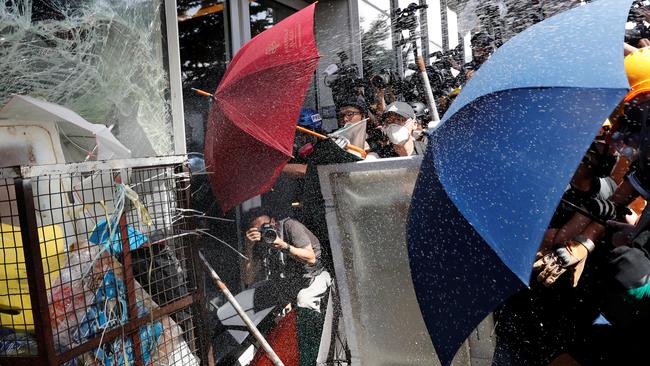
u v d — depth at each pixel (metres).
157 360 2.00
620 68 1.31
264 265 3.10
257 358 2.68
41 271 1.57
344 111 3.47
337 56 5.05
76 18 2.62
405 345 2.28
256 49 2.47
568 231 1.86
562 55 1.42
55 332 1.75
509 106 1.42
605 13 1.47
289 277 2.89
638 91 1.68
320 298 2.78
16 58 2.42
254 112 2.32
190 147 3.88
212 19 4.05
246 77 2.38
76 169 1.69
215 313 3.29
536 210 1.36
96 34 2.70
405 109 2.92
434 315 1.65
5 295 1.66
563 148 1.34
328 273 2.85
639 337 1.75
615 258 1.74
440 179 1.51
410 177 2.11
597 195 1.88
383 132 3.14
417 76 3.71
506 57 1.54
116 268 1.91
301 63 2.32
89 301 1.83
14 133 1.94
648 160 1.67
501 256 1.39
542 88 1.38
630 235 1.76
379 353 2.33
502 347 2.13
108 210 1.96
